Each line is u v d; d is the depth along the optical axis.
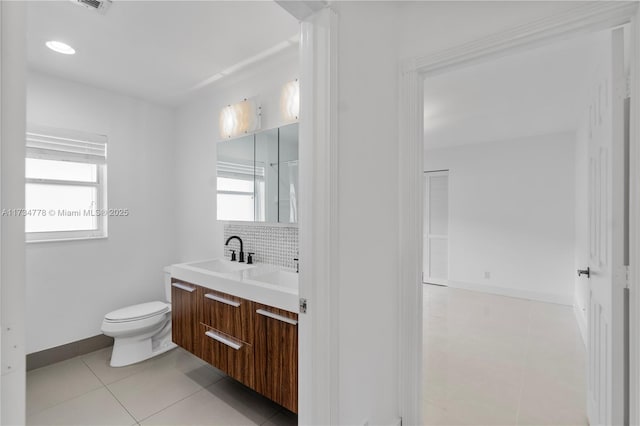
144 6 1.65
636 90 1.07
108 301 2.76
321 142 1.13
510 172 4.53
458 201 4.98
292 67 2.24
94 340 2.67
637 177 1.07
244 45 2.05
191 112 3.05
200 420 1.82
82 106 2.60
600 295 1.44
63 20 1.77
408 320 1.59
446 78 2.48
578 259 3.68
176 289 2.29
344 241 1.22
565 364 2.46
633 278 1.09
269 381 1.64
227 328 1.88
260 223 2.48
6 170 0.44
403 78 1.59
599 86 1.49
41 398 2.02
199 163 2.97
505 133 4.20
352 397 1.28
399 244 1.62
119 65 2.31
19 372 0.46
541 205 4.30
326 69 1.12
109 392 2.08
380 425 1.48
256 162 2.40
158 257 3.11
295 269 2.24
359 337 1.32
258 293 1.69
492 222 4.68
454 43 1.43
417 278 1.60
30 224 2.40
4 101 0.44
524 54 2.10
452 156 5.03
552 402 1.97
